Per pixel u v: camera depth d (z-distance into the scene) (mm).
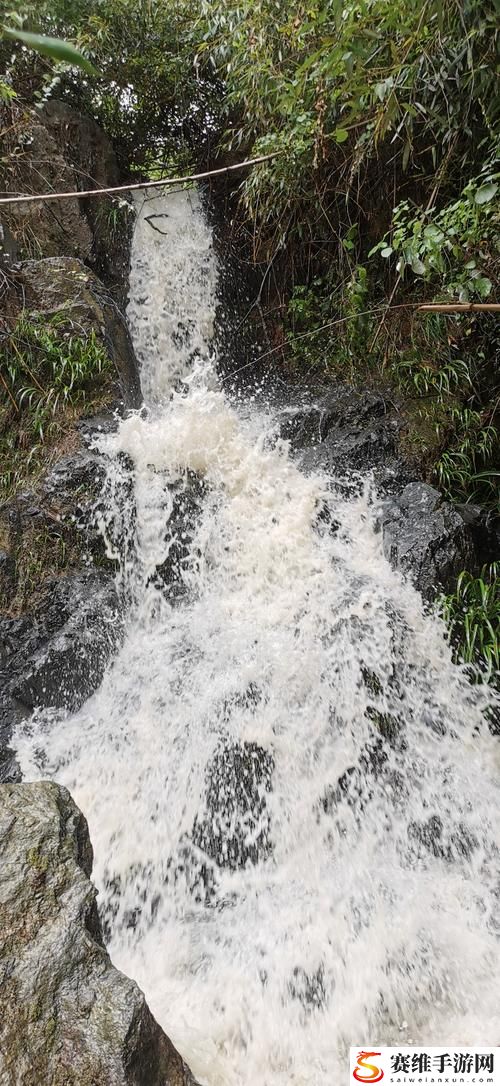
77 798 3326
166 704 3656
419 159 5012
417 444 5164
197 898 3174
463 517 4660
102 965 1966
